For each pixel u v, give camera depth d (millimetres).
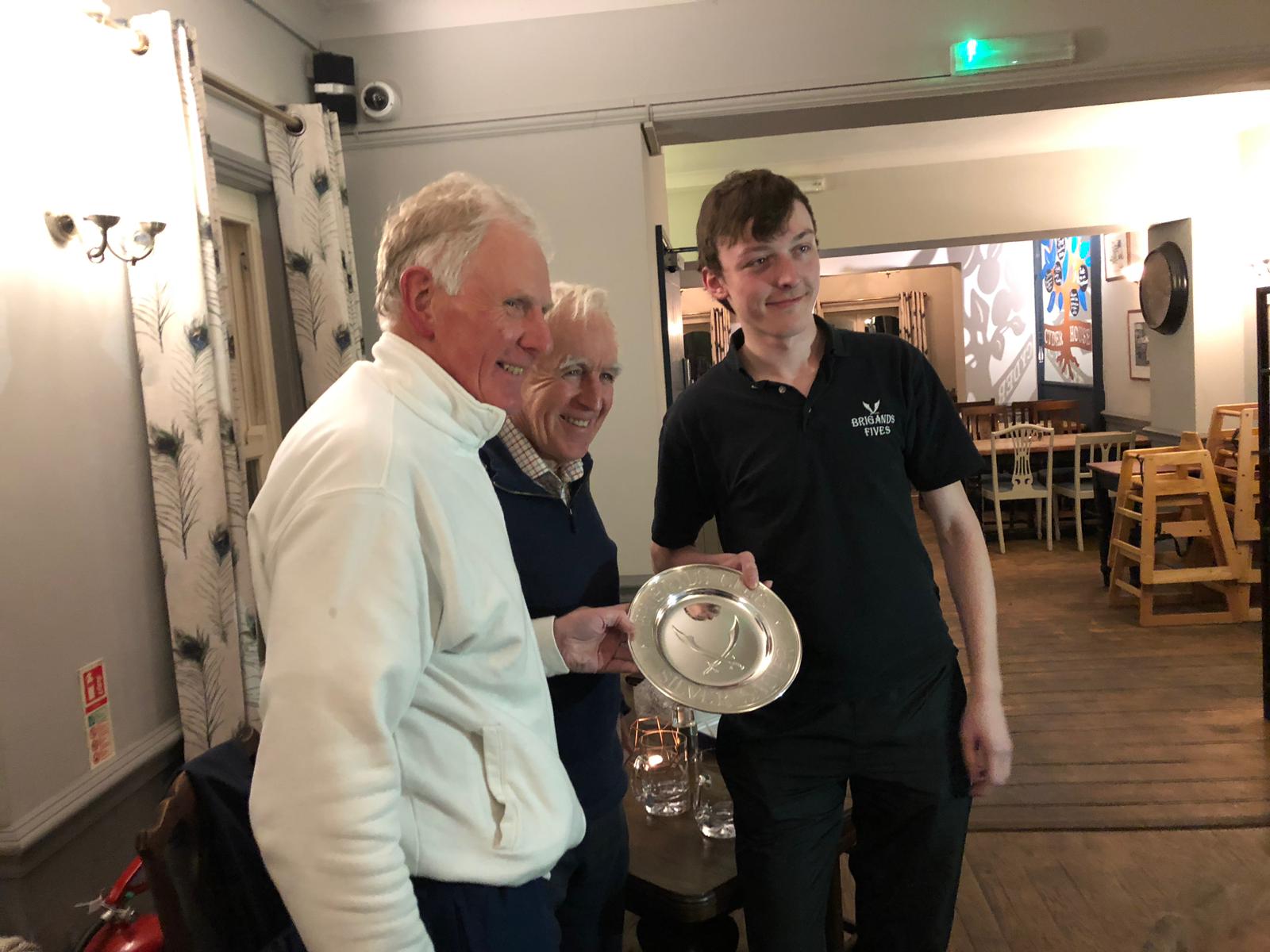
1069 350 9461
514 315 1155
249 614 2600
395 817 981
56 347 2197
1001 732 1599
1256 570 5004
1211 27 3684
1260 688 4141
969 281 10273
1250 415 4883
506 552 1207
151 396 2453
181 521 2490
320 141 3328
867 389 1584
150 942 1794
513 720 1188
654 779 1883
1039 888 2750
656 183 4520
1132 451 5246
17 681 2025
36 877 2037
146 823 2432
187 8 2816
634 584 3854
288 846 952
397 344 1161
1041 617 5430
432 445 1114
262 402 3396
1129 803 3205
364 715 957
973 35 3701
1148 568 5059
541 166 3773
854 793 1667
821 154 6504
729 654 1507
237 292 3336
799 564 1571
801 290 1546
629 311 3787
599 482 3836
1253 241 6445
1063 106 4070
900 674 1565
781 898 1576
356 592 986
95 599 2291
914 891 1628
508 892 1159
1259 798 3180
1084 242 8961
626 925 2480
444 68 3764
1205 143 6637
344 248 3443
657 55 3730
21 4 2115
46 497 2143
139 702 2436
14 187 2090
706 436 1663
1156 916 2574
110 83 2254
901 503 1596
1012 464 8281
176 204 2463
